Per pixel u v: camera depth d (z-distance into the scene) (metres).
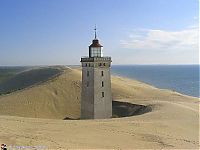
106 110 60.38
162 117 49.84
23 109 76.62
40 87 90.50
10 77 163.50
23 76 151.12
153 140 37.16
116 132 39.59
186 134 41.06
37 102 80.94
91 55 60.81
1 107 77.75
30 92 87.12
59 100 83.25
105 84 60.22
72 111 78.00
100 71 59.38
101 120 47.59
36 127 40.81
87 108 60.72
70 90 89.62
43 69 160.25
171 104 63.84
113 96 86.94
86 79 60.91
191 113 54.09
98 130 40.28
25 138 34.66
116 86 96.94
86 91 60.91
